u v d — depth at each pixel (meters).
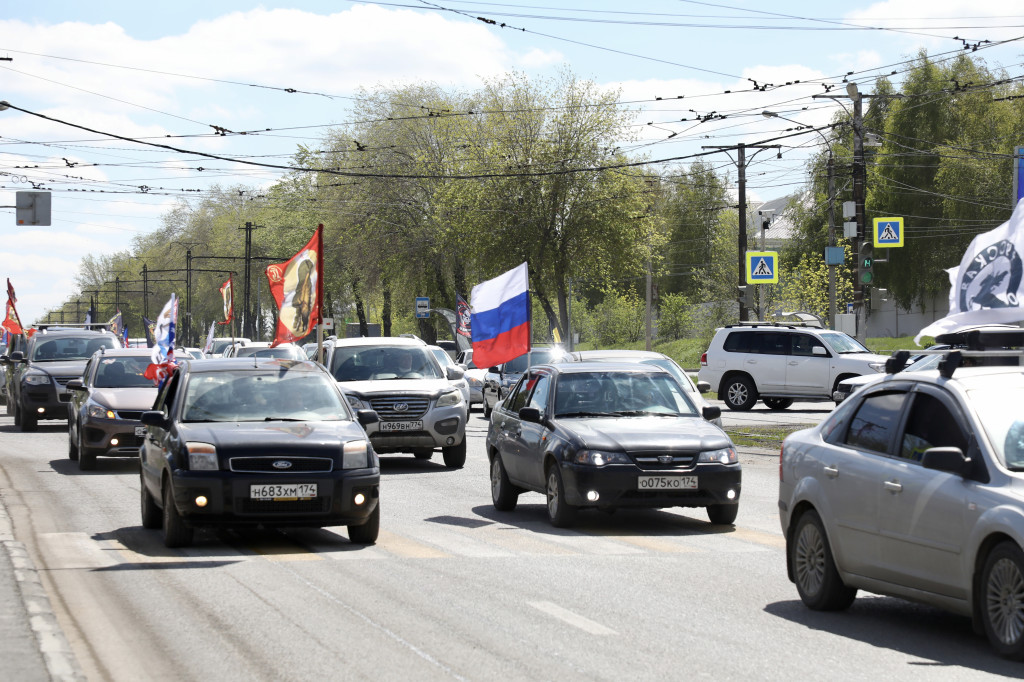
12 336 82.19
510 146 112.62
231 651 15.38
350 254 142.62
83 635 16.36
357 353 45.41
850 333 75.50
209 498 23.70
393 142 136.12
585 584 20.33
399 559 23.11
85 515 30.14
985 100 133.75
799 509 19.06
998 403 16.00
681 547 24.72
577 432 27.48
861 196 76.19
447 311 126.50
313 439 24.59
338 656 15.09
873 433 17.61
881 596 19.58
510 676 14.02
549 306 115.25
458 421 42.75
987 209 130.38
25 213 61.56
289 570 21.78
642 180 114.31
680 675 14.04
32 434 58.66
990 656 15.05
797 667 14.45
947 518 15.45
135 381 45.19
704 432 27.55
